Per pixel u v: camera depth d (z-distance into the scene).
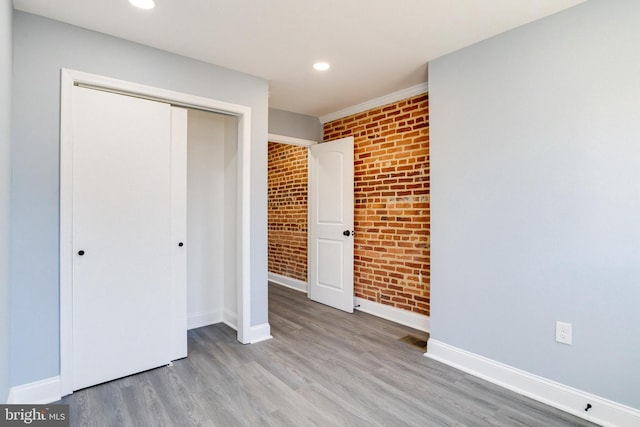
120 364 2.28
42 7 1.92
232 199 3.30
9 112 1.76
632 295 1.76
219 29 2.20
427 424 1.82
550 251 2.04
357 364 2.53
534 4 1.92
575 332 1.94
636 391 1.75
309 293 4.42
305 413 1.91
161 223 2.46
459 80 2.49
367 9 1.98
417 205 3.31
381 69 2.86
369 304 3.81
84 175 2.14
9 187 1.80
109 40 2.24
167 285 2.49
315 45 2.43
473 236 2.40
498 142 2.26
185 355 2.62
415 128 3.32
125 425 1.80
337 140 4.00
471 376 2.36
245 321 2.89
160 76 2.46
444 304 2.58
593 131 1.88
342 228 3.94
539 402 2.04
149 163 2.40
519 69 2.16
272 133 3.99
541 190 2.07
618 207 1.80
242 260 2.90
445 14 2.03
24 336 1.94
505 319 2.23
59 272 2.05
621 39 1.78
